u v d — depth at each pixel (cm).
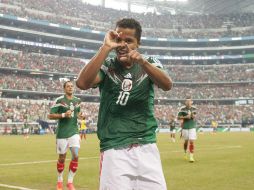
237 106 7644
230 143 2733
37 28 7588
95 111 6675
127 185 362
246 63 8856
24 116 5097
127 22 353
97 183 974
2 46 7100
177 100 7894
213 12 10519
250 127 6625
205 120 7181
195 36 9144
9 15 6956
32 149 2231
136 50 364
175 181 985
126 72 371
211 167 1288
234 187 894
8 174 1144
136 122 376
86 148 2328
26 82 6575
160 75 353
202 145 2511
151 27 9394
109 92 374
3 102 5797
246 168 1254
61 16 8200
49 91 6669
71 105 909
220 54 9019
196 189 869
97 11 9100
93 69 342
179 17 9731
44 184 962
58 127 908
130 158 370
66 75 7244
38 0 8019
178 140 3394
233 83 8194
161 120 6812
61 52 7912
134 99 369
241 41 8925
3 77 6469
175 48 9019
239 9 10138
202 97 7956
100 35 8312
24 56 7031
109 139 376
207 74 8550
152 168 369
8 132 5122
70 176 881
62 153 889
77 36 8194
